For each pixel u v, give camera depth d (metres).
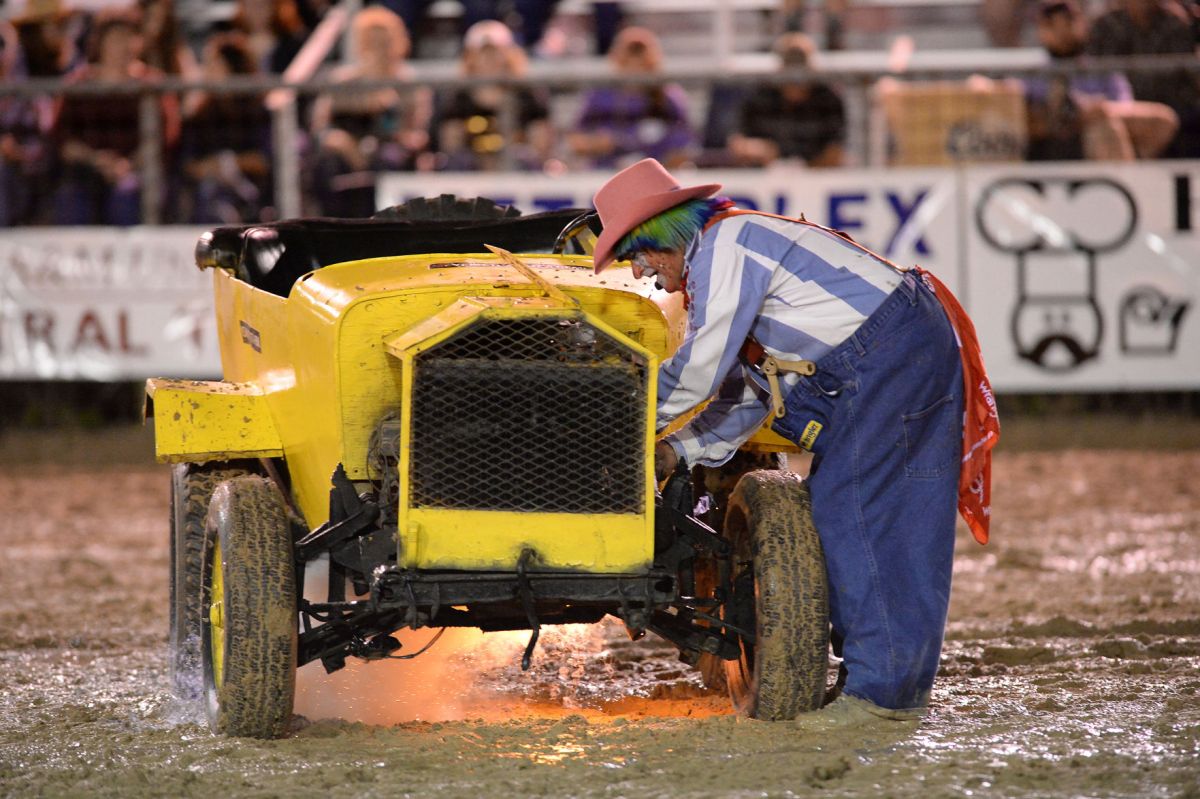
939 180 37.22
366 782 13.25
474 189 37.56
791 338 14.61
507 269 15.99
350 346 14.43
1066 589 23.39
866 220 37.31
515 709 16.66
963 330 15.17
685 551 14.59
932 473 14.73
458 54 49.41
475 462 13.69
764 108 39.44
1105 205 37.16
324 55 45.25
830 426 14.73
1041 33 39.91
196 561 16.88
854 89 38.97
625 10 50.53
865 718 14.67
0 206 39.44
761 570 14.47
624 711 16.53
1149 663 17.75
